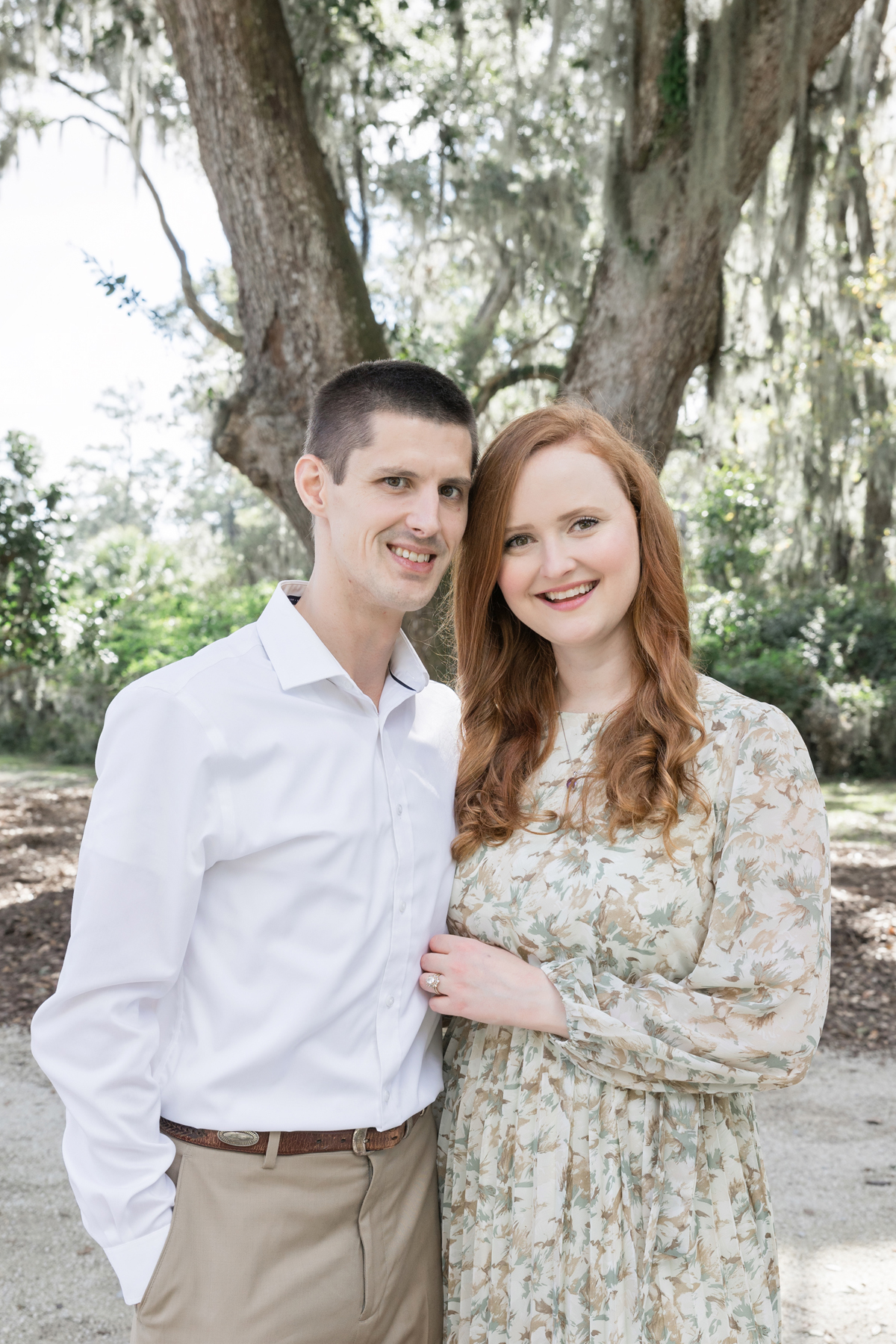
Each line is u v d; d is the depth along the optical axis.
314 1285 1.43
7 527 11.23
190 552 25.28
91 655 14.21
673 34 5.51
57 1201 3.43
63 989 1.45
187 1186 1.44
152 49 7.45
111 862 1.43
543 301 9.32
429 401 1.54
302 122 5.43
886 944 6.34
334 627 1.63
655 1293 1.47
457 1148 1.65
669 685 1.62
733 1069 1.44
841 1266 3.00
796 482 13.20
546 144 8.30
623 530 1.65
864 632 14.84
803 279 8.27
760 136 5.57
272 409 5.50
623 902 1.56
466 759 1.79
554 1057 1.58
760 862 1.49
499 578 1.73
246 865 1.50
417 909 1.63
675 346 5.77
